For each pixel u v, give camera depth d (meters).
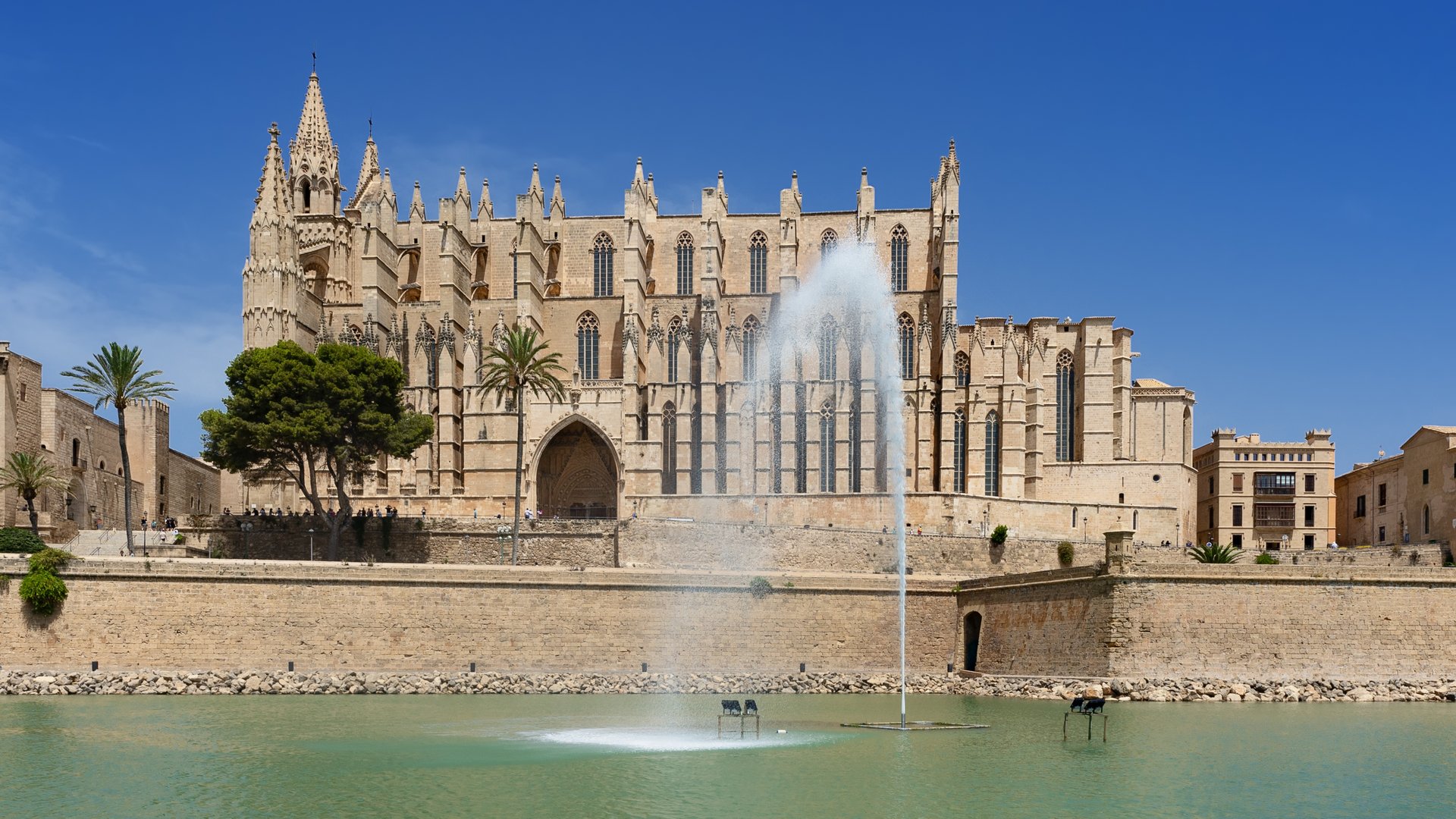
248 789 44.62
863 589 86.50
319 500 110.88
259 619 79.75
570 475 133.12
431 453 128.50
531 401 127.31
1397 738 55.28
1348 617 72.25
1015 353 129.50
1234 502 142.12
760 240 143.75
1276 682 70.12
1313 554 112.50
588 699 74.50
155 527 116.50
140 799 42.94
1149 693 69.19
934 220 139.12
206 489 149.50
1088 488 127.75
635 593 83.50
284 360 101.12
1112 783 45.19
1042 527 120.44
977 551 109.38
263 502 121.12
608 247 146.00
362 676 78.12
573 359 139.50
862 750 52.59
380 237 135.75
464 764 49.50
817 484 127.94
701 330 132.62
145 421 131.00
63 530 103.81
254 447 100.12
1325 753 51.28
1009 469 128.25
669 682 79.31
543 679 79.06
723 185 143.38
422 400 129.62
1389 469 129.88
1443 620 72.62
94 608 78.44
